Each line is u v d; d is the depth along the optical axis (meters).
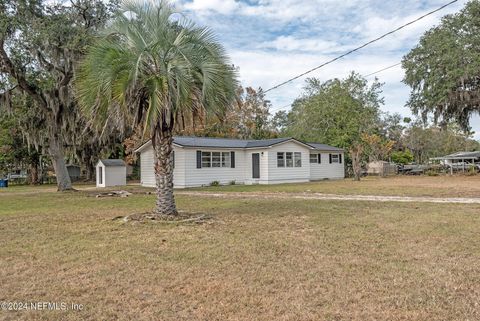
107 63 7.61
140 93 8.02
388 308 3.32
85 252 5.38
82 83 8.02
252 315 3.23
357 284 3.94
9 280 4.20
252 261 4.84
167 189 8.49
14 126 24.92
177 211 9.08
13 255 5.27
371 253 5.16
